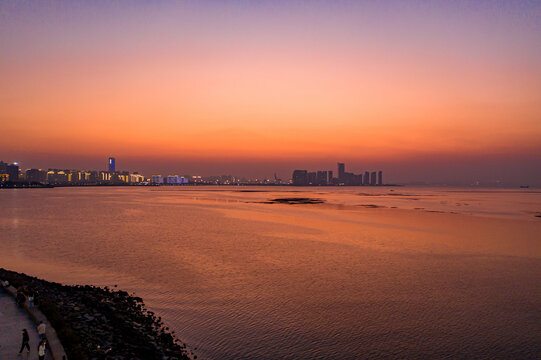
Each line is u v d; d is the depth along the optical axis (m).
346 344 20.98
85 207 121.31
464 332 22.72
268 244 51.56
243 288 30.70
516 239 56.38
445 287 31.39
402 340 21.58
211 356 19.28
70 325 20.86
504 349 20.64
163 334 21.38
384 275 35.09
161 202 153.25
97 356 17.75
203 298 28.12
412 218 87.44
